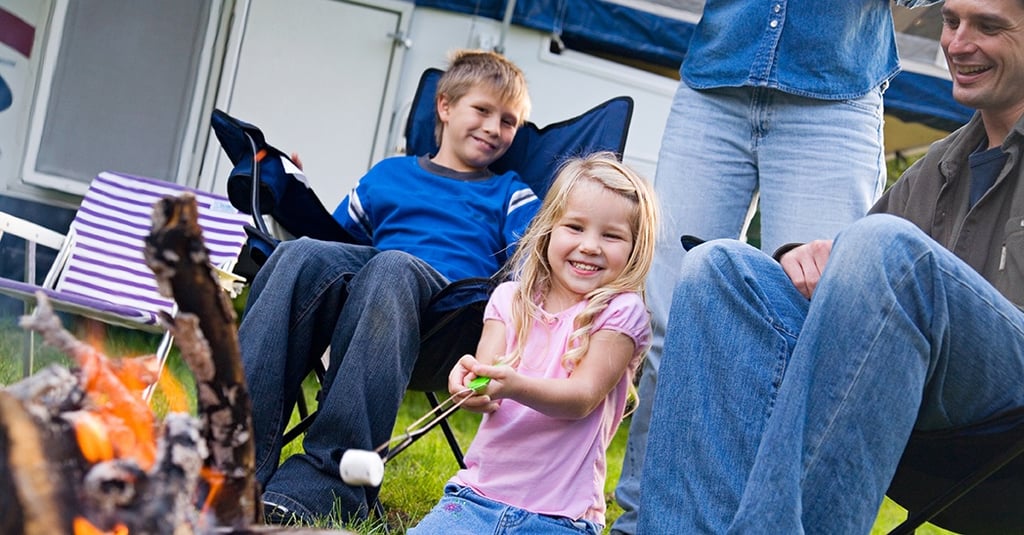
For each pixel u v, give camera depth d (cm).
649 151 480
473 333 236
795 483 152
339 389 220
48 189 452
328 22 461
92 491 108
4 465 103
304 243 237
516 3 465
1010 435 166
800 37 251
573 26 471
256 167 255
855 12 252
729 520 164
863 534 157
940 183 201
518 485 195
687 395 171
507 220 280
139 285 328
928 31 471
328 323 238
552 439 198
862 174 255
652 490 170
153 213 108
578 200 212
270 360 222
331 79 461
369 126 462
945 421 172
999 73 188
